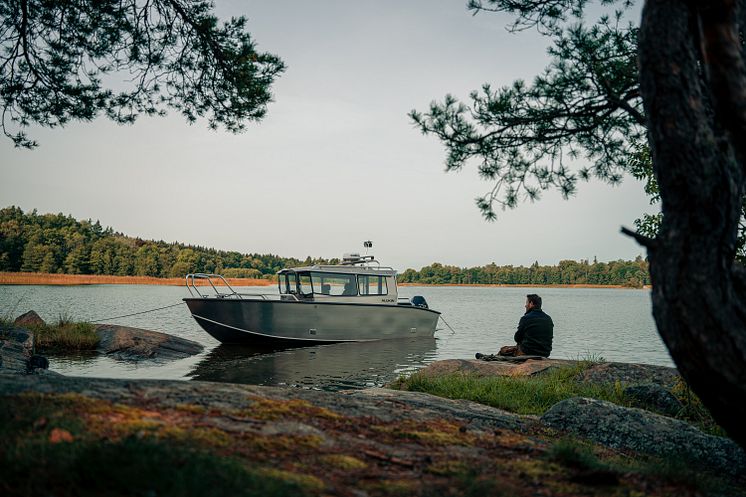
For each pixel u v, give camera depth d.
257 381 11.33
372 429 3.78
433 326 20.52
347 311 18.30
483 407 5.67
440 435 3.90
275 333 17.06
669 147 3.15
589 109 5.52
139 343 15.15
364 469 2.94
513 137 5.95
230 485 2.35
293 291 18.25
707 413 6.43
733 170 3.08
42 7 9.20
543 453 3.72
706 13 2.90
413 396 5.76
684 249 3.10
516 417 5.38
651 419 5.00
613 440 4.81
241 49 9.38
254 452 2.93
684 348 3.12
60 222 193.38
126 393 3.62
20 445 2.50
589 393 7.33
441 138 6.03
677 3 3.20
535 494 2.84
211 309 16.80
